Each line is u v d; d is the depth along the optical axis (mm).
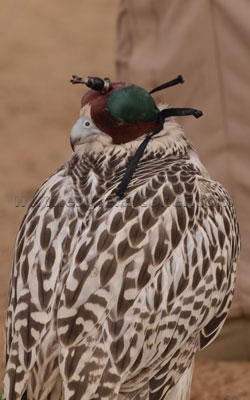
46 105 22188
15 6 29234
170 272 5410
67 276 5309
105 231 5371
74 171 5820
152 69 10438
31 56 25516
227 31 9852
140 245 5363
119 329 5227
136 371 5348
